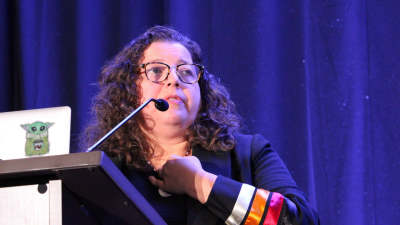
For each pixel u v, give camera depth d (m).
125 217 2.87
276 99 7.30
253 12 7.51
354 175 6.76
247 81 7.41
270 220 3.80
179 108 4.54
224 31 7.56
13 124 3.65
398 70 6.84
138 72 4.83
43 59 8.18
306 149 7.01
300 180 7.02
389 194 6.65
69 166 2.35
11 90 8.37
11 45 8.46
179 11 7.65
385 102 6.83
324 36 7.12
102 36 8.17
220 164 4.54
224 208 3.85
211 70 7.55
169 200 4.25
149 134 4.73
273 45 7.41
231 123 5.08
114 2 8.30
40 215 2.51
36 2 8.36
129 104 4.81
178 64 4.77
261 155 4.64
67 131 3.61
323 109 7.00
